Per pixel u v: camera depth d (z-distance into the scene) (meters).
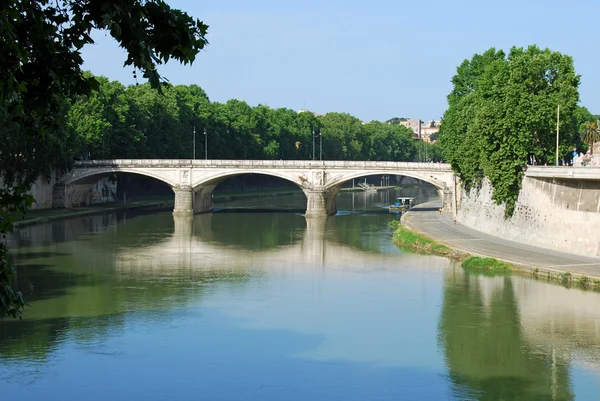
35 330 57.84
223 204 188.62
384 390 45.91
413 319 61.62
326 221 142.62
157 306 66.12
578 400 44.44
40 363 50.06
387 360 51.38
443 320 61.09
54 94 23.89
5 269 21.58
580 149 127.88
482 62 131.25
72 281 77.00
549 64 97.25
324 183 151.62
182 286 75.06
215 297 70.06
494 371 49.25
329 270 84.62
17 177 128.75
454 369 49.62
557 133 90.44
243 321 61.16
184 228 128.12
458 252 90.69
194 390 45.69
